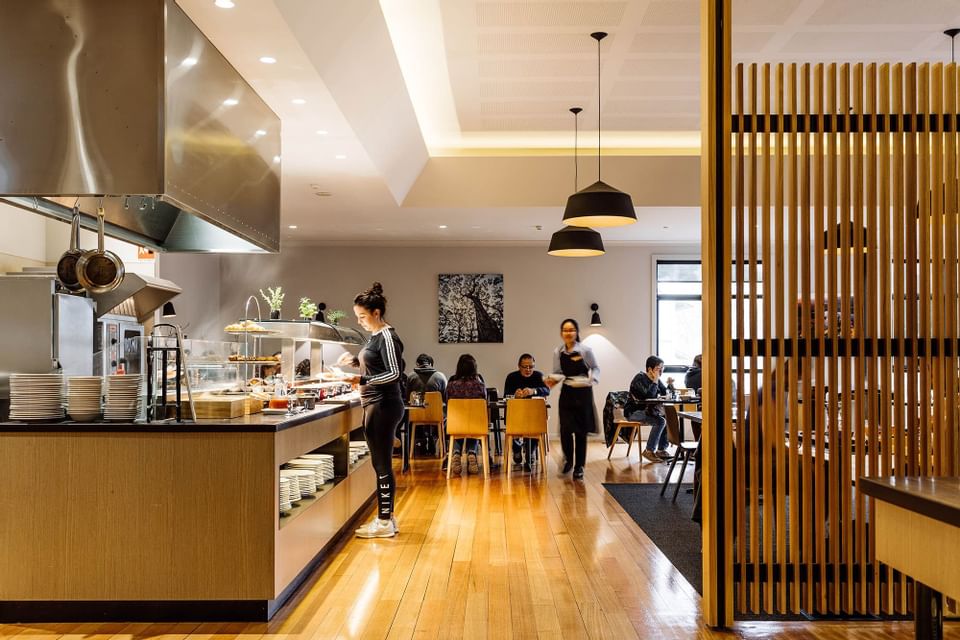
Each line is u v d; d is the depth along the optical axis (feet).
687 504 23.24
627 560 16.80
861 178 12.97
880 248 13.07
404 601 13.97
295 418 14.53
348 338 32.53
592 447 39.60
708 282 12.93
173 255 36.11
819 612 13.12
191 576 12.98
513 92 25.54
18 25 12.25
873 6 19.27
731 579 12.67
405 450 31.19
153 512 13.04
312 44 15.78
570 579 15.35
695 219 35.29
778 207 12.91
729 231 12.93
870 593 12.89
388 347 18.85
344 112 19.66
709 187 12.94
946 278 12.85
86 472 13.07
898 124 12.93
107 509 13.04
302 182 27.53
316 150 23.12
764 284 12.90
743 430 12.87
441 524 20.47
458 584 14.99
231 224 15.72
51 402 13.51
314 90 17.84
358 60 18.26
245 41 15.08
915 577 9.10
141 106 12.16
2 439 13.07
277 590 13.11
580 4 18.94
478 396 28.94
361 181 27.37
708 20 13.00
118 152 12.14
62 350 19.10
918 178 13.14
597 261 43.29
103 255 14.32
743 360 12.91
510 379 32.50
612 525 20.30
